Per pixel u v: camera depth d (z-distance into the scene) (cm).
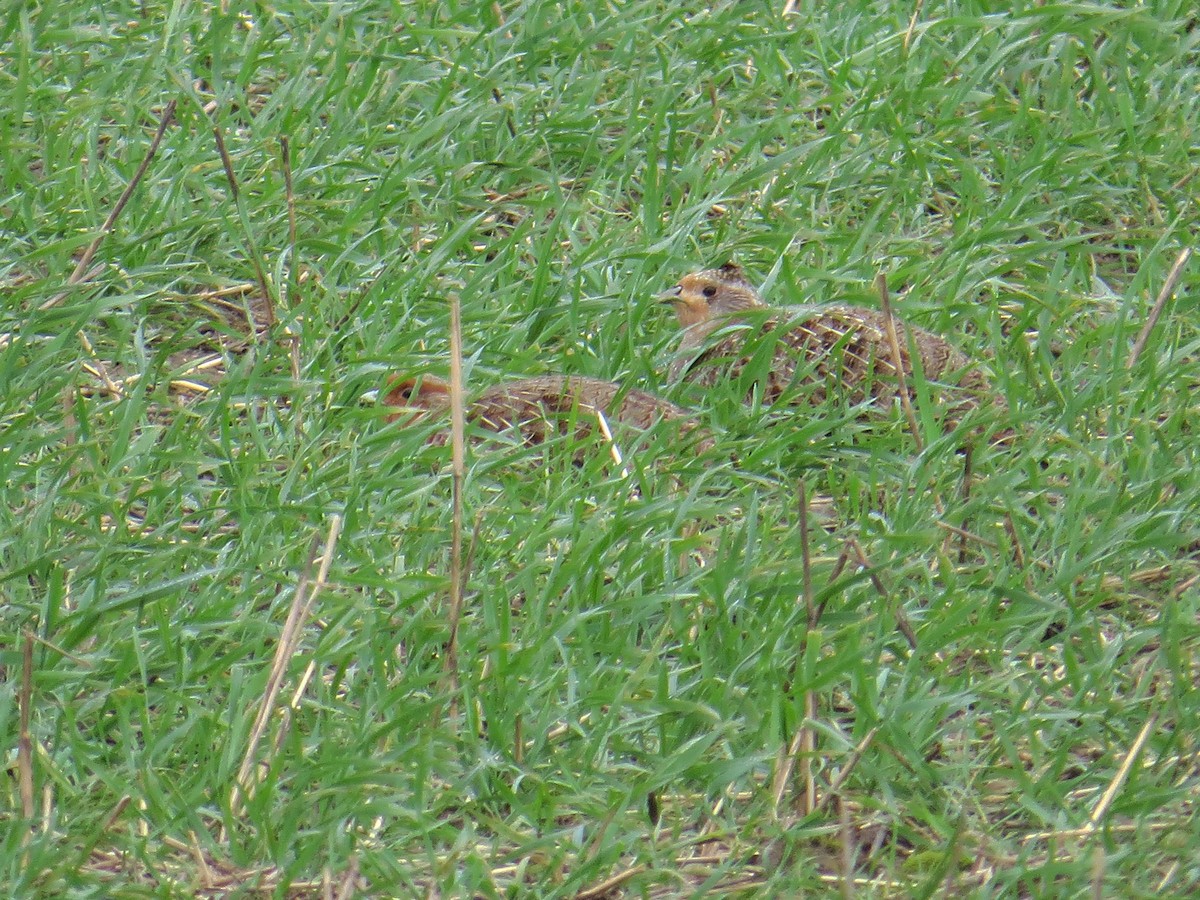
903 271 1319
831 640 946
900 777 886
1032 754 892
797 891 817
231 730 855
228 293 1342
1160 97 1645
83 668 920
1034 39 1667
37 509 1022
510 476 1081
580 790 859
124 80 1540
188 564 1012
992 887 821
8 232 1354
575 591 973
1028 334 1324
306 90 1545
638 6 1630
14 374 1166
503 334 1252
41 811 839
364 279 1344
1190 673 952
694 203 1451
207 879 814
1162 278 1376
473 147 1519
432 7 1691
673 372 1280
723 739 893
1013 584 1001
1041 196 1498
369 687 909
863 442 1148
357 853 820
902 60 1623
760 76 1616
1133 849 835
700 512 1030
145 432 1098
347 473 1083
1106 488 1108
